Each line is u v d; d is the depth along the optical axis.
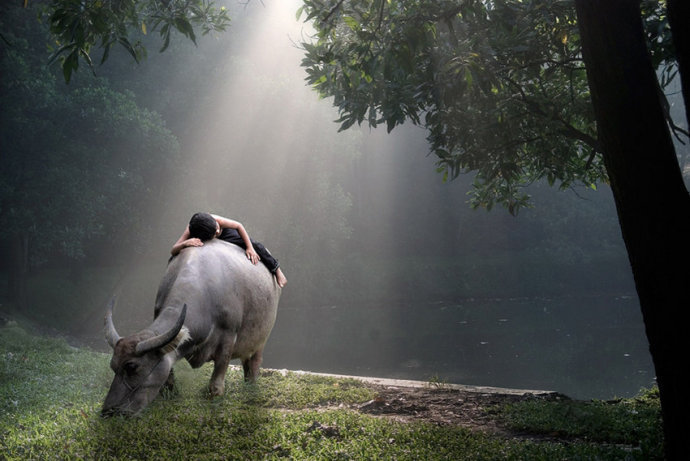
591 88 4.40
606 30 4.25
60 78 22.80
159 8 7.55
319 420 5.66
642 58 4.27
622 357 21.70
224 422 5.39
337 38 7.94
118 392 5.28
